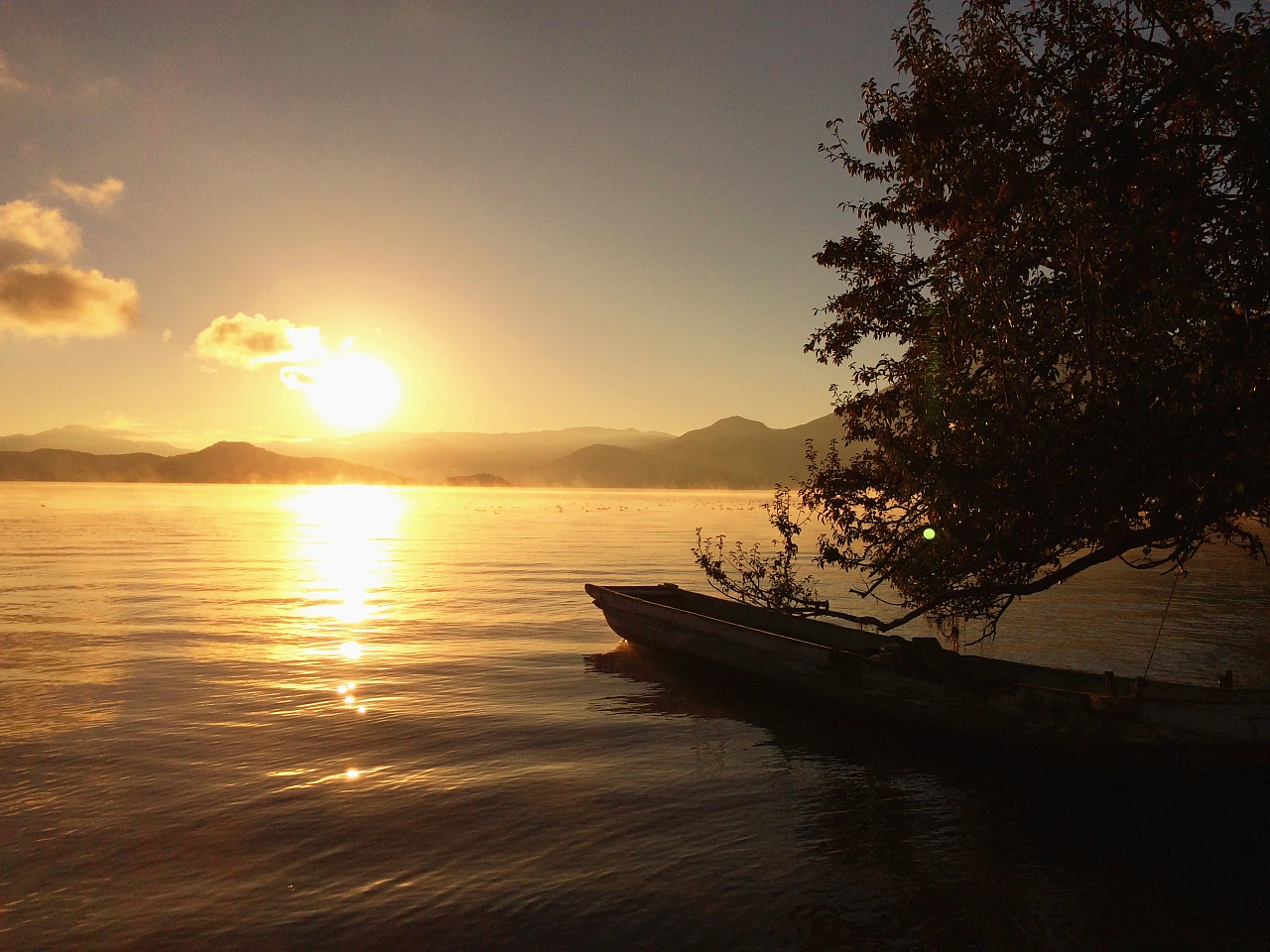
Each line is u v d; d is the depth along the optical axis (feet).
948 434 32.65
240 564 115.44
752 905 20.53
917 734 32.81
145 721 36.35
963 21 33.86
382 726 36.06
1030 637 58.39
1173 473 27.37
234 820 25.41
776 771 30.68
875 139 34.14
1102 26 31.22
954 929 19.51
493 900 20.63
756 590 45.03
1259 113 25.45
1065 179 29.45
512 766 30.99
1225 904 20.70
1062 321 29.78
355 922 19.52
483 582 96.17
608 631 62.18
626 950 18.52
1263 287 26.81
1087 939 19.04
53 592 81.41
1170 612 70.85
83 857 22.81
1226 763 25.00
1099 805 27.43
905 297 38.37
